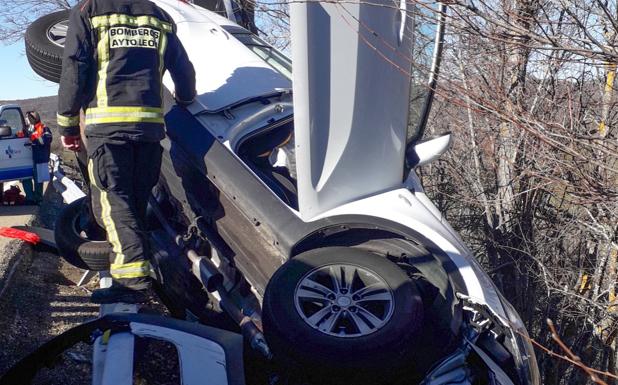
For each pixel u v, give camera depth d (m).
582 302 6.38
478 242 7.18
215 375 2.57
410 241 3.65
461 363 3.19
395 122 3.75
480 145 6.31
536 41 3.13
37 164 8.31
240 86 4.52
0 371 3.95
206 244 4.06
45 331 4.61
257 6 6.45
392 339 3.03
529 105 4.83
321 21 3.39
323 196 3.68
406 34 3.64
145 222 4.19
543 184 4.36
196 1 6.49
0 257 5.29
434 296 3.50
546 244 6.52
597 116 5.05
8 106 8.34
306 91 3.46
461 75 4.30
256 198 3.80
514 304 6.65
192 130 4.17
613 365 6.32
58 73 5.10
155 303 4.79
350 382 3.01
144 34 3.93
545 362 6.62
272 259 3.69
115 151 3.84
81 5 3.84
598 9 3.70
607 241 5.42
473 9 3.03
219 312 3.91
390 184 3.89
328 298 3.23
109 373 2.47
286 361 3.09
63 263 6.02
